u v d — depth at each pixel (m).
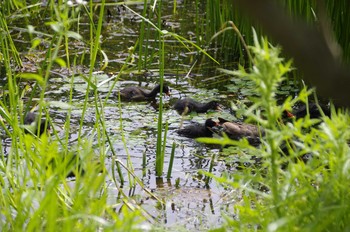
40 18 19.14
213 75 16.27
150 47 17.88
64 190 8.04
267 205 7.37
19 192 7.06
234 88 15.37
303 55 2.59
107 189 9.57
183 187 10.54
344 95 2.68
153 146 12.17
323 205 6.04
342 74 2.65
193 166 11.42
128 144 12.12
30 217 6.68
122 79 15.74
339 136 6.16
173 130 13.08
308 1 13.65
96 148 11.12
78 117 13.21
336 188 6.29
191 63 17.00
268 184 7.51
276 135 6.03
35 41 7.68
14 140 8.26
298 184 7.71
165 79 15.99
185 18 19.97
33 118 12.59
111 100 14.41
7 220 6.62
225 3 17.20
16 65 15.86
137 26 19.31
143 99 14.59
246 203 6.90
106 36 18.47
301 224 5.98
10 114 9.62
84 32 18.56
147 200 9.99
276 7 2.51
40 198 6.49
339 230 5.89
